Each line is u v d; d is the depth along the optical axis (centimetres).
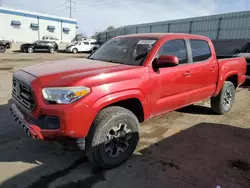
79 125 239
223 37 2127
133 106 311
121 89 269
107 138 272
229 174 282
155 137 381
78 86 238
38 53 2597
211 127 434
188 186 257
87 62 332
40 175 267
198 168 293
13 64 1357
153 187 253
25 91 267
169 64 302
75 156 311
